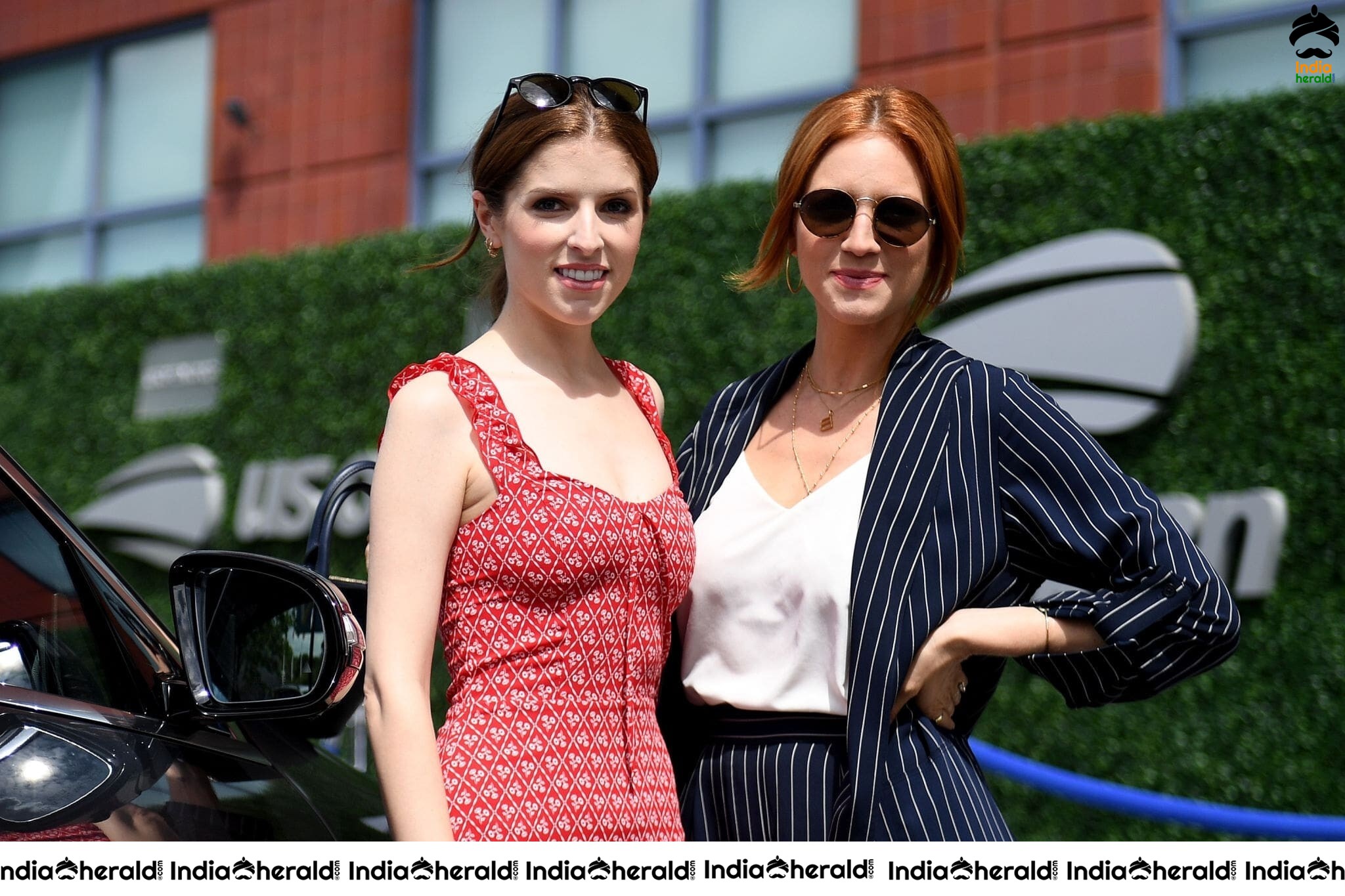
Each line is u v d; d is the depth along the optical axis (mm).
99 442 8828
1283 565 4953
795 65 7348
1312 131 5078
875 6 6887
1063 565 2025
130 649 1880
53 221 10195
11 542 1826
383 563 1822
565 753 1826
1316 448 4938
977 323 5730
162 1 9742
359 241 7895
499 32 8438
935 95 6637
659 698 2211
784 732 2051
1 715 1614
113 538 8656
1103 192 5527
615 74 7973
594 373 2123
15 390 9219
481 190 2039
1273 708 4910
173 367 8586
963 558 1972
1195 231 5285
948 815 1950
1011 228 5727
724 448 2275
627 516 1896
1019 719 5441
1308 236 5043
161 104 9852
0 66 10484
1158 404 5250
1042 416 2014
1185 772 5055
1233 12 5938
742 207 6391
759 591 2080
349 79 8898
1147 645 1913
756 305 6262
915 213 2088
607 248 1988
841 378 2219
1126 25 6113
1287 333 5047
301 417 7973
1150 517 1943
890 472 2029
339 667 1696
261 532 7973
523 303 2037
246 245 9188
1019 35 6410
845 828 1966
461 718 1853
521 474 1858
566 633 1848
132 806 1604
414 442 1832
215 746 1895
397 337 7617
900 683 1941
